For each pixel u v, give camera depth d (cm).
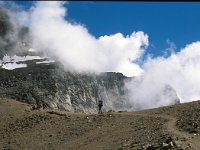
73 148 4984
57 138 5575
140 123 5403
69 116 6494
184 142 3759
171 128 4659
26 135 5925
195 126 4462
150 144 3928
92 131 5541
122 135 4959
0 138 6003
